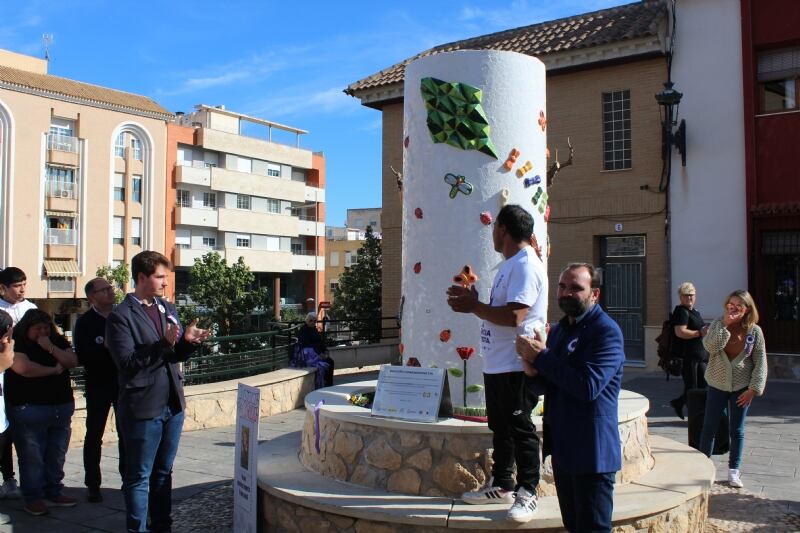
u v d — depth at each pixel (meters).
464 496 4.63
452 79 5.77
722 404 6.55
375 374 16.09
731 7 14.63
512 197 5.70
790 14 14.10
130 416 4.87
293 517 4.96
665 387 12.96
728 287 14.58
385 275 19.50
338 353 17.09
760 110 14.65
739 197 14.50
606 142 16.19
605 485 3.67
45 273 42.78
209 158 53.97
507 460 4.59
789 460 7.54
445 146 5.77
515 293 4.32
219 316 22.44
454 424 4.85
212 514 5.83
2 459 6.40
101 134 45.59
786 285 14.11
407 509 4.51
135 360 4.83
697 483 5.12
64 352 6.04
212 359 10.95
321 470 5.45
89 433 6.27
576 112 16.41
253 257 55.59
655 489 4.96
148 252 5.18
